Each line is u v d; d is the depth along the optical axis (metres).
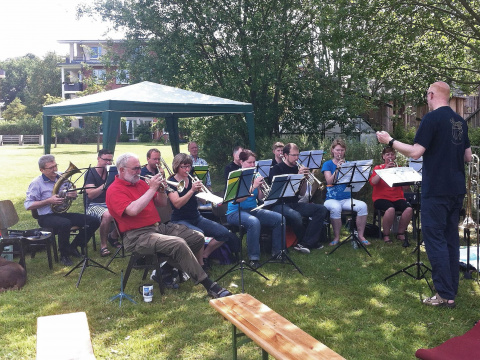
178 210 5.33
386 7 10.30
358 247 6.25
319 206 6.24
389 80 12.88
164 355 3.48
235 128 12.73
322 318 4.09
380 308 4.27
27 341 3.68
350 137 12.46
